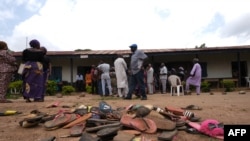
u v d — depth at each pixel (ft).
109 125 13.57
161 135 12.73
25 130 14.73
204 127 13.38
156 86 66.13
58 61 78.43
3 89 27.12
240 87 73.36
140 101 28.63
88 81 65.51
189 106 21.18
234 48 74.59
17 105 23.59
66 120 14.83
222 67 79.77
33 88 27.37
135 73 31.32
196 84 45.09
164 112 15.67
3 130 14.80
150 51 75.92
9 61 27.58
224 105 23.79
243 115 18.24
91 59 79.05
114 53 73.56
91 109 16.63
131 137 12.14
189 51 74.90
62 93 61.36
